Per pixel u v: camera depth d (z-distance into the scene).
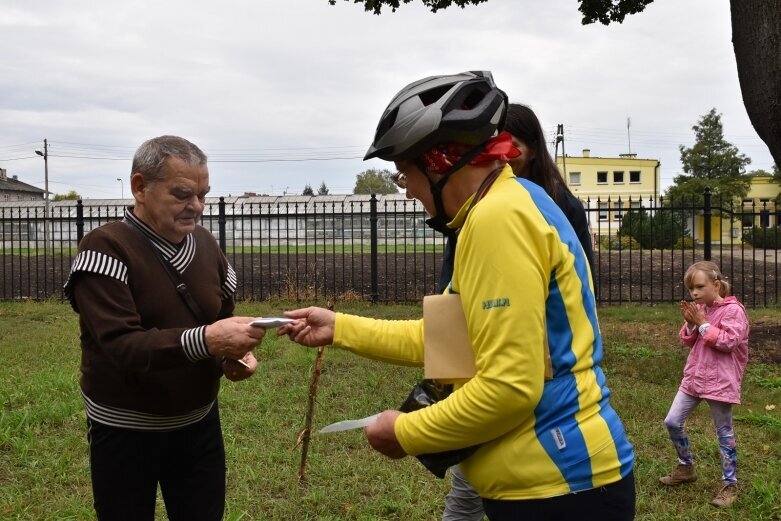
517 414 1.58
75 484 4.16
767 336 8.48
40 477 4.17
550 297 1.65
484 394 1.57
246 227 26.94
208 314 2.44
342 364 7.09
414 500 4.03
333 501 3.98
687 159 48.84
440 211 1.84
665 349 7.96
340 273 15.14
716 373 4.04
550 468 1.63
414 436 1.68
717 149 48.16
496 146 1.77
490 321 1.57
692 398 4.16
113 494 2.36
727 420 4.05
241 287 13.11
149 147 2.24
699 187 43.44
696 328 4.13
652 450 4.82
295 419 5.34
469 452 1.73
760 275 15.39
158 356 2.10
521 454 1.64
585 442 1.65
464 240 1.66
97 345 2.29
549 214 1.72
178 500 2.55
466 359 1.75
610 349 7.91
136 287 2.25
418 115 1.73
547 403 1.64
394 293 12.44
